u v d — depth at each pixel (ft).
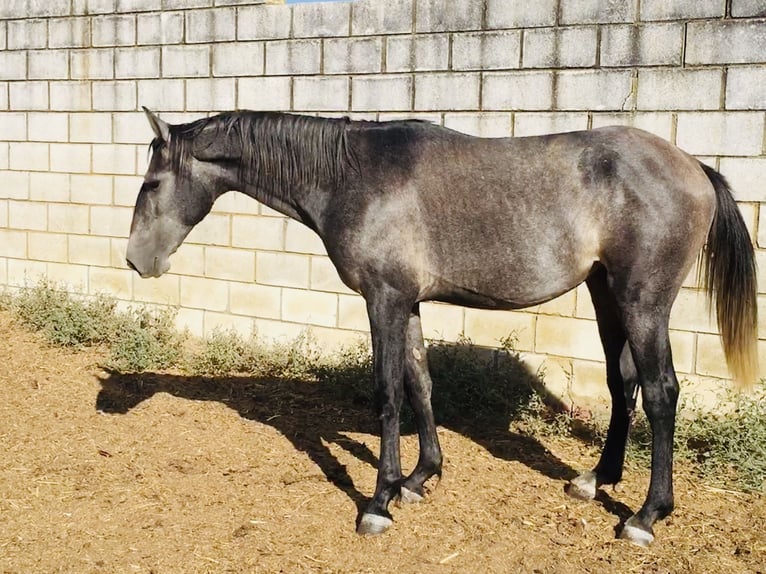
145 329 22.15
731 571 11.18
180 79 22.79
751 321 12.10
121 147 23.82
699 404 17.22
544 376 18.71
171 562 11.14
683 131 17.02
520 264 11.73
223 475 14.10
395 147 12.08
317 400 18.48
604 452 13.53
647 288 11.44
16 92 25.30
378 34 19.99
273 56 21.42
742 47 16.33
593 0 17.58
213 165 12.88
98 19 23.71
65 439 15.60
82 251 24.85
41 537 11.73
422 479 13.19
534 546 11.79
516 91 18.56
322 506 12.89
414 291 12.04
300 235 21.50
